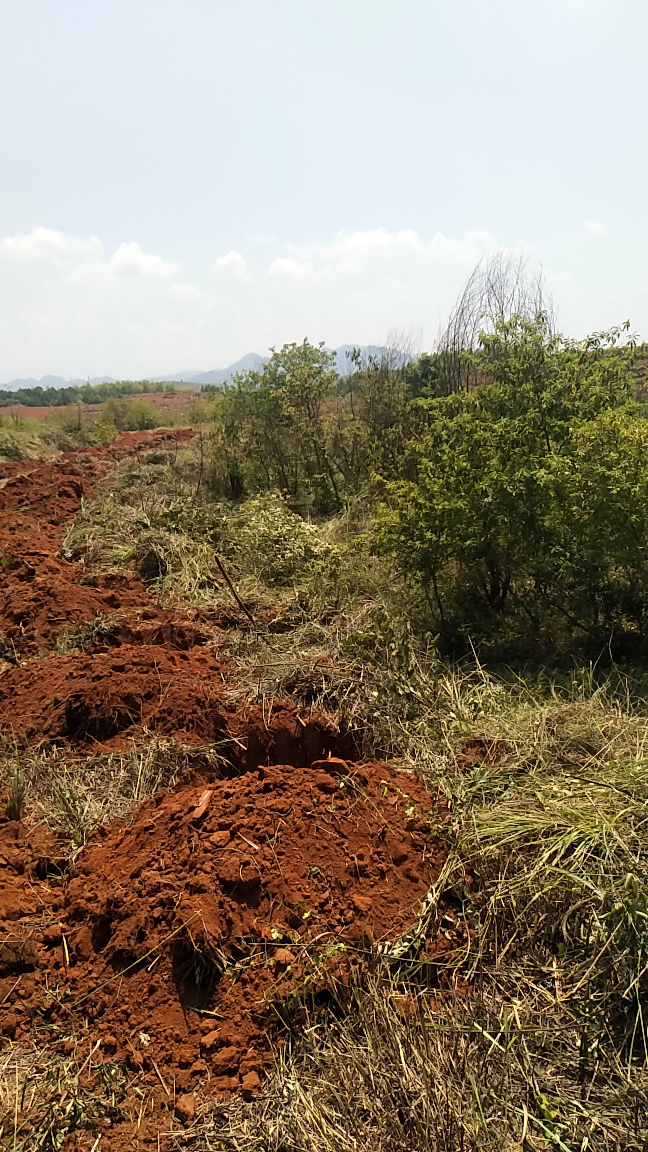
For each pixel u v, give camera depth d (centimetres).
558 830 294
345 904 271
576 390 571
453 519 539
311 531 762
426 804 327
